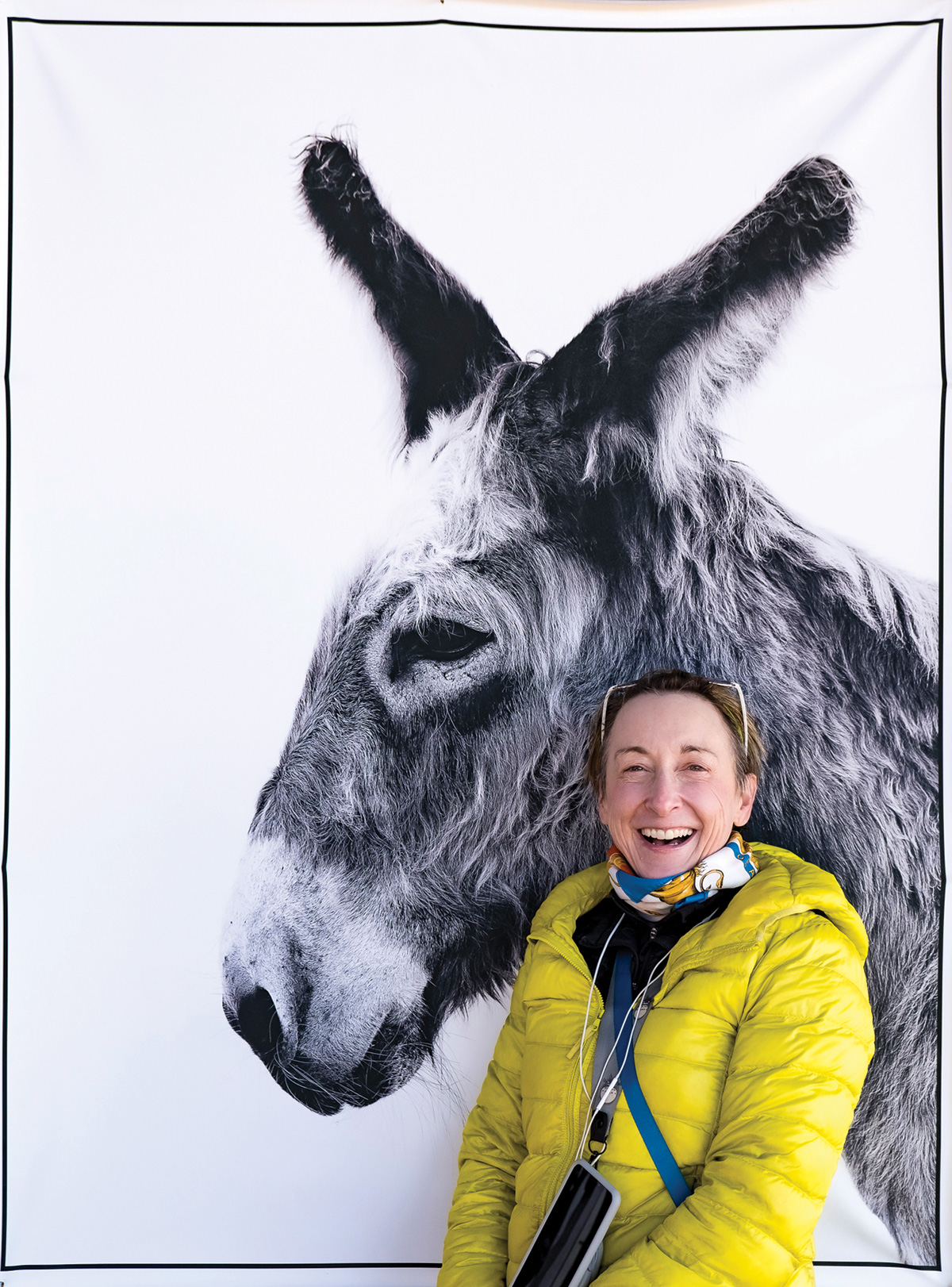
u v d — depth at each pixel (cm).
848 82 144
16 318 145
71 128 145
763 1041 99
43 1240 142
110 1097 143
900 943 142
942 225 144
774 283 144
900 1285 139
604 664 145
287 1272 142
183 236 145
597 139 144
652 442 145
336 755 145
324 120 145
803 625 145
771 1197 92
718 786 117
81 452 145
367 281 145
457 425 146
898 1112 141
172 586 145
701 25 144
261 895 144
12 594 145
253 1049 143
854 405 145
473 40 144
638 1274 94
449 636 145
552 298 145
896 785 143
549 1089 110
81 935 144
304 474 145
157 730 145
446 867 145
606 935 115
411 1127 143
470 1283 109
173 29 145
